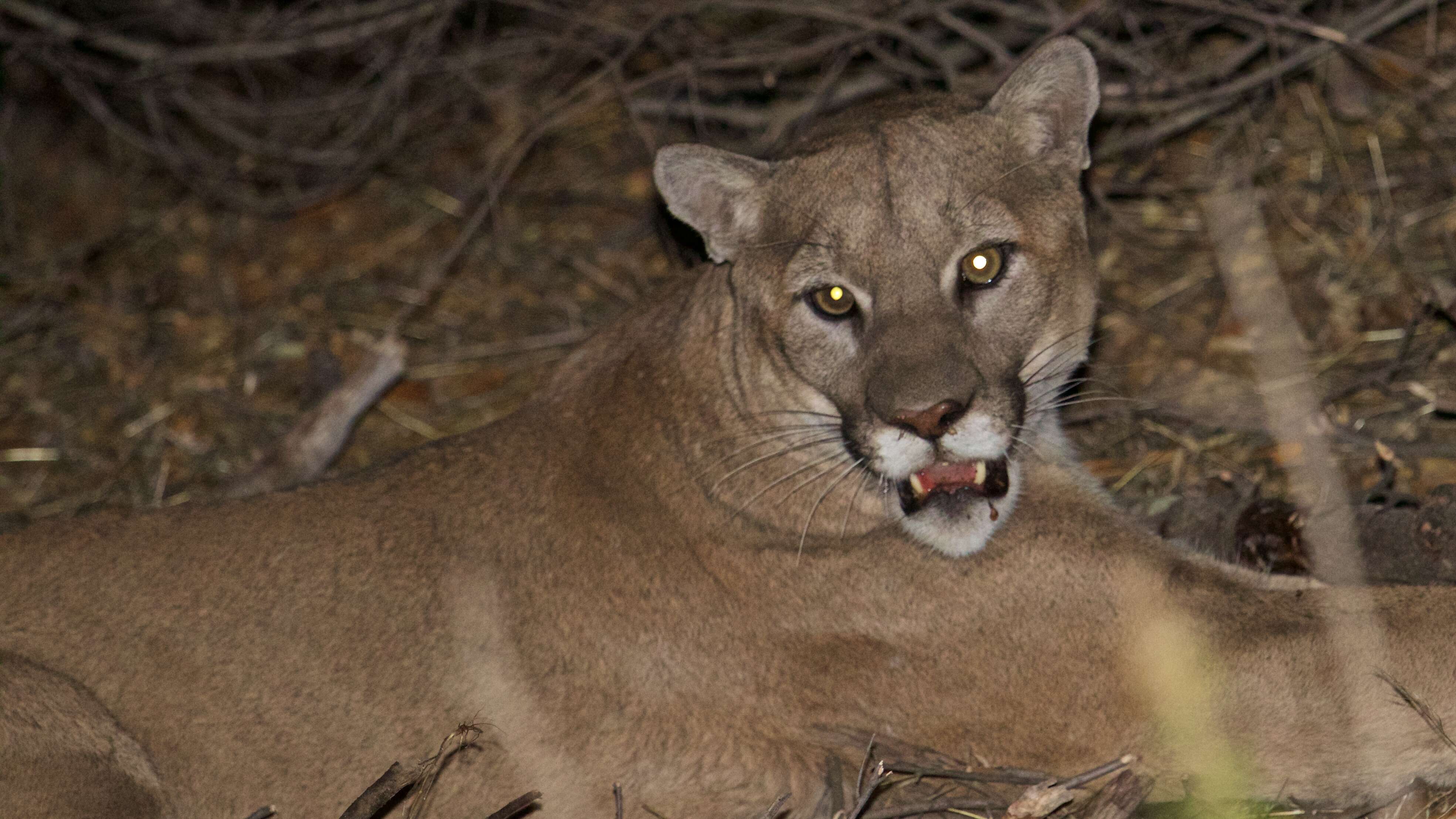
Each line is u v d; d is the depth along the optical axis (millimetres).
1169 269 13219
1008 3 14625
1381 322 11984
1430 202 12969
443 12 16000
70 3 17969
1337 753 7832
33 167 19078
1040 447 8414
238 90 19625
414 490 8414
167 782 7848
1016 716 8102
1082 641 7965
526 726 8047
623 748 8102
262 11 17984
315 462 12555
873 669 8172
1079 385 10766
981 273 7902
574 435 8461
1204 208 13406
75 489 13203
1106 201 13727
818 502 8141
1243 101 14297
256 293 15891
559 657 8094
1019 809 7566
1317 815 8086
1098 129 14234
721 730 8188
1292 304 12414
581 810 8133
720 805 8211
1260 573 8391
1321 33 12539
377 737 7934
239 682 7938
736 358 8211
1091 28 13516
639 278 15125
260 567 8156
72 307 15859
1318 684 7723
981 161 8016
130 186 18531
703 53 15492
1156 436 11430
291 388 14273
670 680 8148
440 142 17875
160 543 8266
